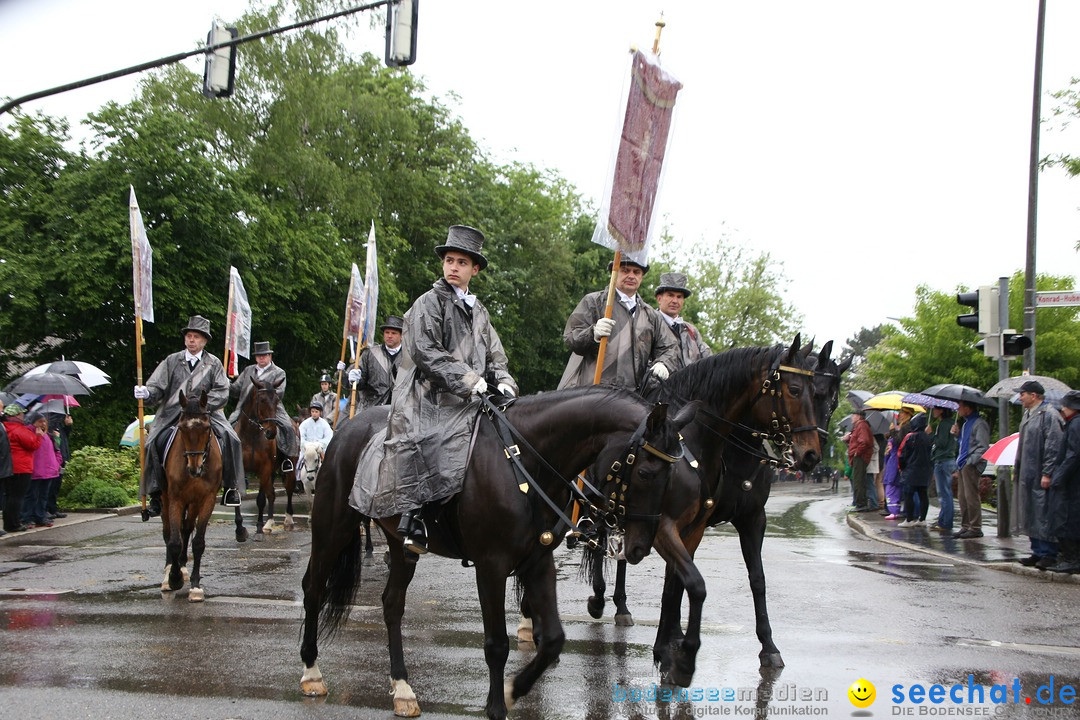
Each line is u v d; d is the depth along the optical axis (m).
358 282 17.38
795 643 7.75
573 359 8.84
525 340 45.12
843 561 12.66
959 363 28.67
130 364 29.19
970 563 12.31
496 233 43.81
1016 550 13.62
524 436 5.75
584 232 48.62
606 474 5.54
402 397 6.09
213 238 28.53
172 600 9.41
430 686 6.55
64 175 28.62
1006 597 9.83
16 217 28.80
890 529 16.77
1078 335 25.89
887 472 19.64
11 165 29.55
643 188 7.73
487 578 5.54
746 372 7.29
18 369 30.73
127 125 28.25
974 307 15.02
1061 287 26.67
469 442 5.79
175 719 5.72
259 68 34.94
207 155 32.94
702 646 7.65
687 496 6.41
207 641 7.68
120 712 5.83
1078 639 7.91
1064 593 10.08
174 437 9.83
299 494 24.52
